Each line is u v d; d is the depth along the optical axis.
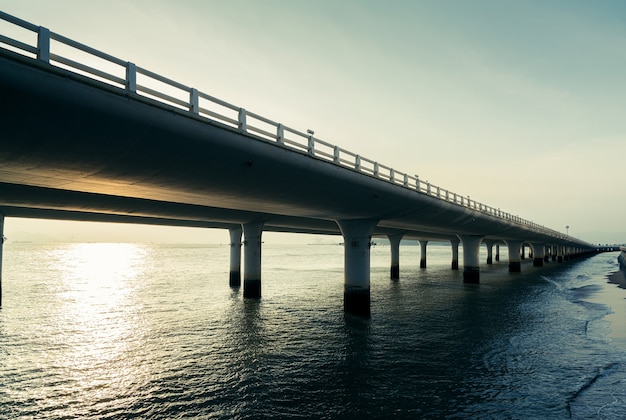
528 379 16.80
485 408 13.91
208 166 16.77
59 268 83.50
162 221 41.00
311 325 26.89
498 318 30.34
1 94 9.98
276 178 20.23
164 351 20.58
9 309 32.22
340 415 13.37
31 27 10.44
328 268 86.12
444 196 40.88
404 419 13.09
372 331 25.28
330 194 24.78
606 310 34.66
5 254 163.75
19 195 23.77
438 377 16.97
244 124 17.03
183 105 14.35
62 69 10.77
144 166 15.29
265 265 98.31
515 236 77.25
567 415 13.38
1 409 13.65
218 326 26.41
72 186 18.64
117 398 14.62
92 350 20.69
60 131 11.79
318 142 22.53
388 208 31.16
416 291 46.91
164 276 64.06
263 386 15.86
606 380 16.66
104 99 11.74
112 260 124.56
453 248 89.56
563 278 69.44
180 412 13.52
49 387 15.62
